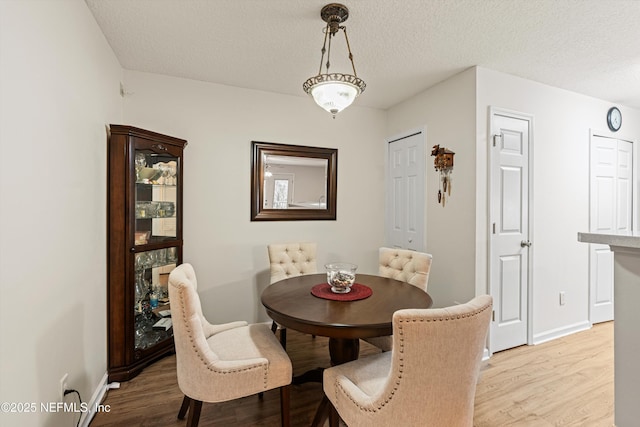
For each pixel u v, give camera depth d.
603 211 3.29
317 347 2.69
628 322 1.05
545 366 2.38
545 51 2.32
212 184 2.94
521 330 2.75
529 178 2.79
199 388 1.40
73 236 1.59
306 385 2.13
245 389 1.44
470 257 2.58
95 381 1.89
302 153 3.30
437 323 1.00
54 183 1.40
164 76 2.77
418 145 3.20
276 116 3.20
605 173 3.32
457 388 1.09
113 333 2.11
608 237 1.08
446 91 2.84
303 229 3.34
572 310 3.07
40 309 1.28
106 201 2.11
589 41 2.18
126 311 2.14
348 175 3.54
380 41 2.18
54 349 1.40
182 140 2.58
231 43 2.23
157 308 2.51
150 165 2.43
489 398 1.97
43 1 1.29
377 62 2.50
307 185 3.34
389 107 3.63
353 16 1.89
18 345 1.13
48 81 1.34
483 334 1.10
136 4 1.79
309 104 3.35
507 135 2.69
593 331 3.10
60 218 1.46
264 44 2.24
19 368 1.14
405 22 1.95
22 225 1.16
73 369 1.59
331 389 1.38
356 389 1.27
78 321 1.65
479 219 2.55
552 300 2.93
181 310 1.37
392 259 2.51
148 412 1.81
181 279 1.43
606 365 2.40
